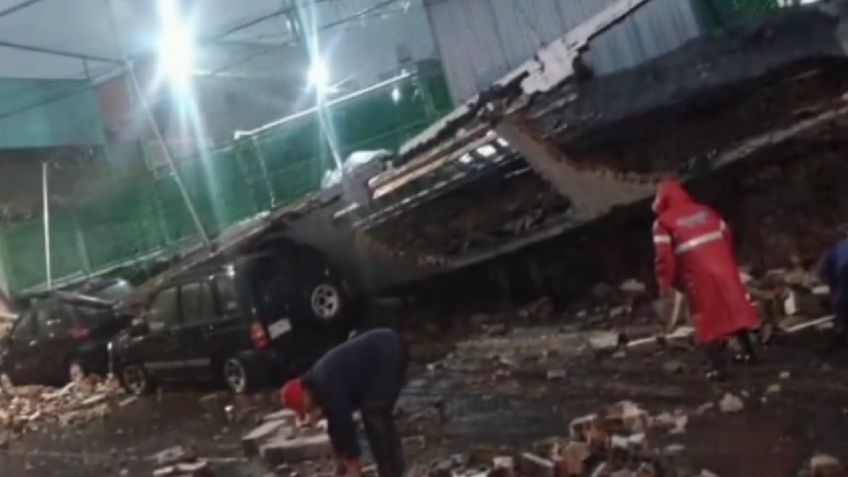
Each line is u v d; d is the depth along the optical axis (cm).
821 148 1046
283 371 1327
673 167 1155
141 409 1420
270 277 1342
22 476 1116
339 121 2053
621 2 1386
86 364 1720
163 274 1697
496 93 1478
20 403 1672
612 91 1273
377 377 673
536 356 1088
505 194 1351
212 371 1373
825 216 1047
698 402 740
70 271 2297
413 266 1415
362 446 883
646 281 1214
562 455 643
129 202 2228
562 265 1316
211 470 909
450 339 1310
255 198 2083
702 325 797
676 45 1336
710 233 807
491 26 1694
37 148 2606
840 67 1055
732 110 1123
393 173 1419
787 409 668
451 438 825
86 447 1221
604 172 1179
